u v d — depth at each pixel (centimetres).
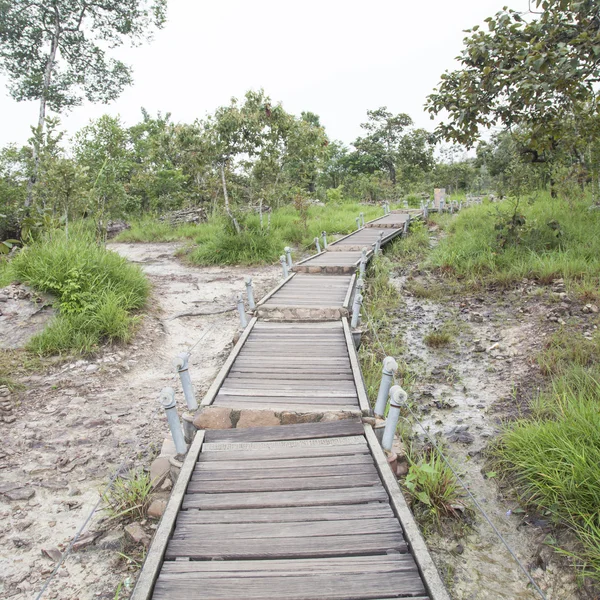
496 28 728
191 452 405
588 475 360
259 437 431
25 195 1540
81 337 711
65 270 823
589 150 1144
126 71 1953
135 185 2345
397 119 5122
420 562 276
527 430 440
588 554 321
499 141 2225
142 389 625
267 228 1531
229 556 292
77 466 453
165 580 274
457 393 587
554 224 983
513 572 338
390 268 1155
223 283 1162
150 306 926
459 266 1017
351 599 260
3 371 623
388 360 430
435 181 4200
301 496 347
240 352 633
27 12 1728
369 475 371
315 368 575
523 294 830
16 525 374
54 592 315
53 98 1833
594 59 665
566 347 614
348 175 5191
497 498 407
